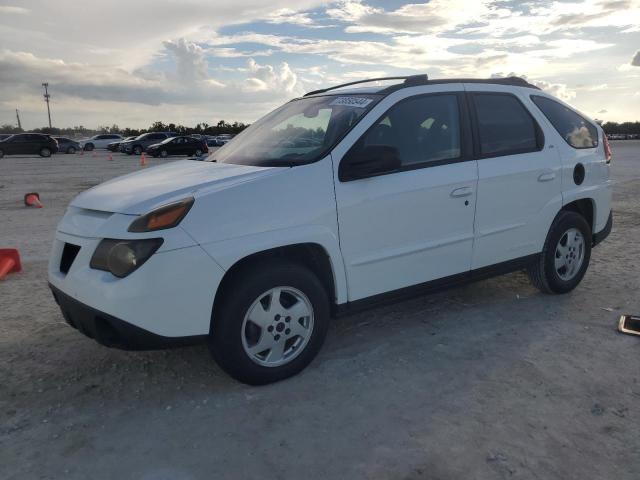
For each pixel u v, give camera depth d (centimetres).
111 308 302
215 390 347
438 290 425
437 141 415
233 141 460
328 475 263
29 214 1067
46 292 552
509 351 395
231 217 322
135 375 368
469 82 446
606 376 357
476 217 430
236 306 327
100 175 2027
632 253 667
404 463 271
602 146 541
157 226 305
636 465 268
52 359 394
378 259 381
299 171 350
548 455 276
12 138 3547
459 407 321
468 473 263
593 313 467
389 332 433
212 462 275
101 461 277
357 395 337
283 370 351
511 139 460
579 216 507
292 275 344
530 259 478
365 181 371
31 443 293
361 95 412
